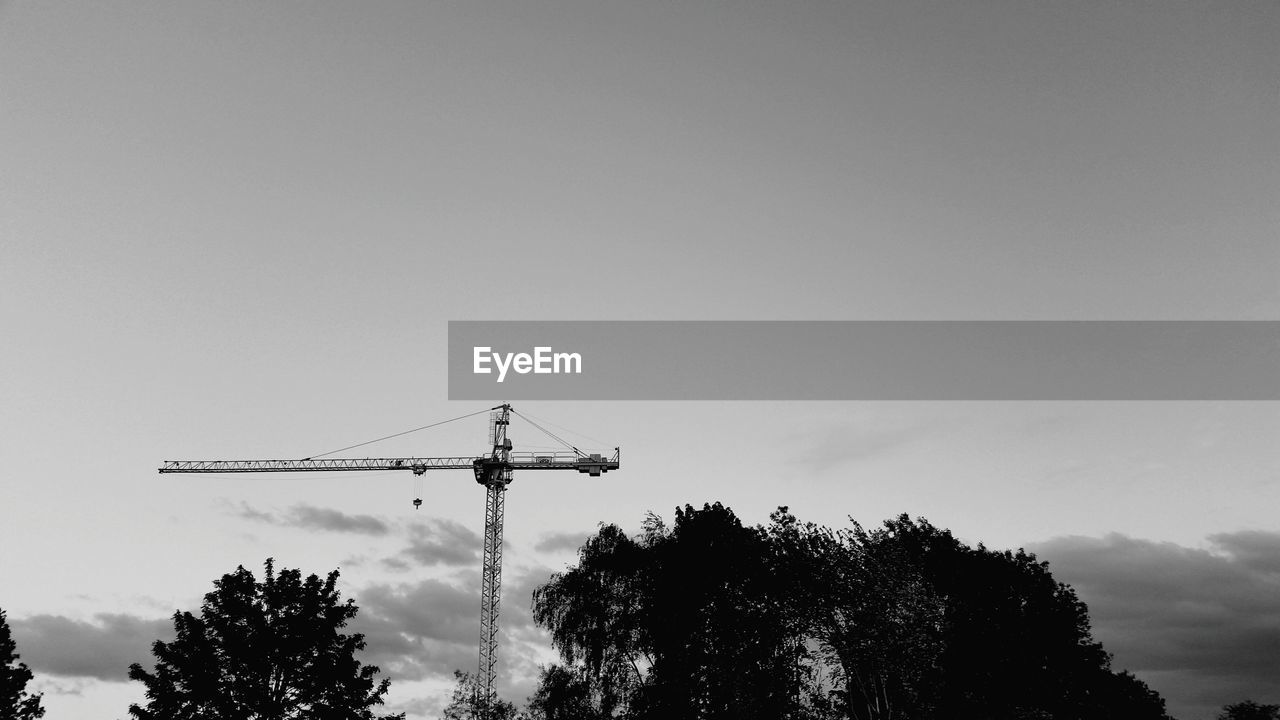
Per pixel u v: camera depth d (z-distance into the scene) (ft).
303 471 527.81
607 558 240.12
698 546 233.96
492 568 498.69
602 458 527.81
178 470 524.11
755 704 207.31
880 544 208.95
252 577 218.38
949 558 270.26
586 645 230.48
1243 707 260.21
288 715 207.51
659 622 222.69
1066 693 250.98
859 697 204.85
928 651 199.62
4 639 205.36
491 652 464.24
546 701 222.07
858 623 197.06
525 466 526.98
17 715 201.67
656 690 217.15
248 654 206.69
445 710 223.51
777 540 221.87
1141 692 269.64
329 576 223.30
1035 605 266.57
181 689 204.44
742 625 221.46
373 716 214.69
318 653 213.46
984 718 217.56
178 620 210.59
